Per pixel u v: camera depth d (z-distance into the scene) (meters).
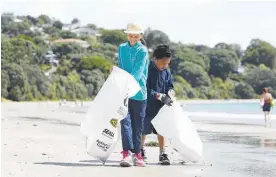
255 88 192.38
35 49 159.88
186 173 10.06
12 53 140.50
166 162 11.31
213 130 24.33
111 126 11.03
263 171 10.39
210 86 188.75
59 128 23.45
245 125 29.61
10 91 127.62
